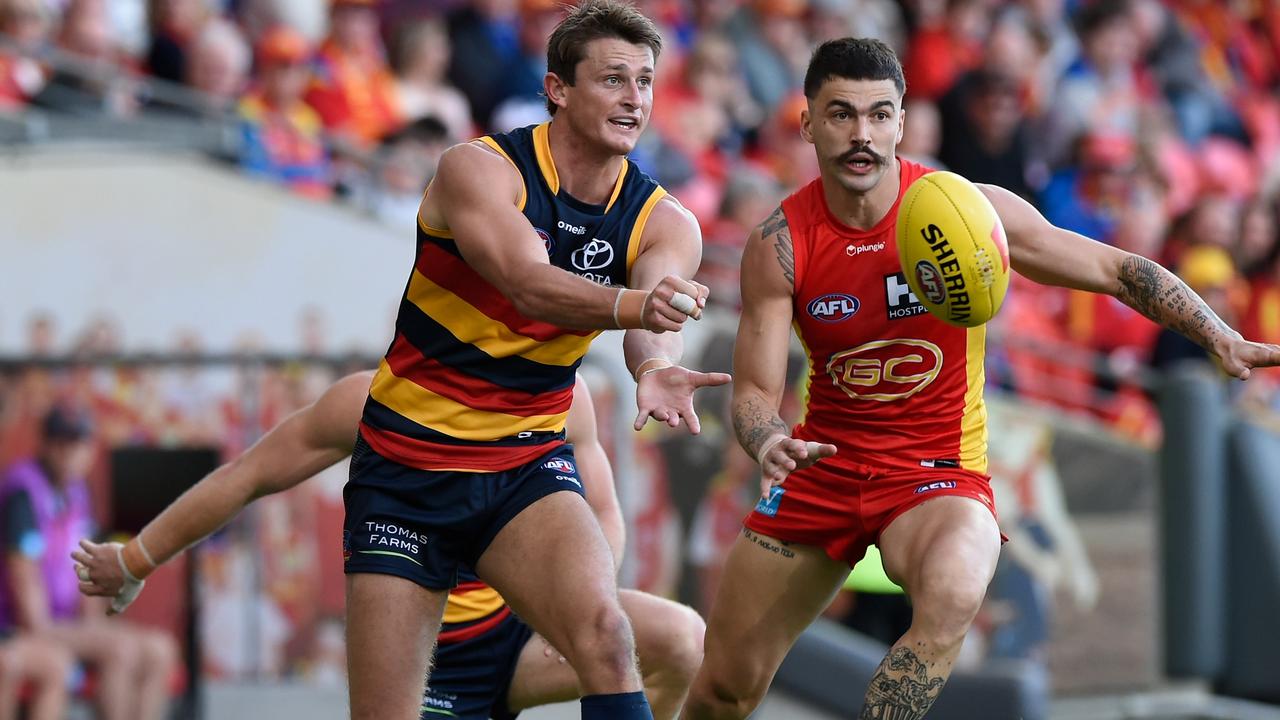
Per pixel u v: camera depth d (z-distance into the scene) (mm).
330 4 34906
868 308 14711
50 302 29047
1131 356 36781
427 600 13484
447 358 13328
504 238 12375
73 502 25312
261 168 31828
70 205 29297
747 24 40688
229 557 26000
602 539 13234
